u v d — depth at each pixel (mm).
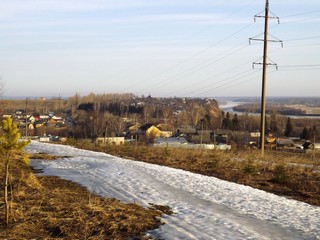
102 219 10367
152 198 13500
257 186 17703
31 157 24016
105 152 31500
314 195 16016
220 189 15820
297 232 10414
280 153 36688
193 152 29188
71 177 17000
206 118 95812
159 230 9820
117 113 121500
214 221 10914
